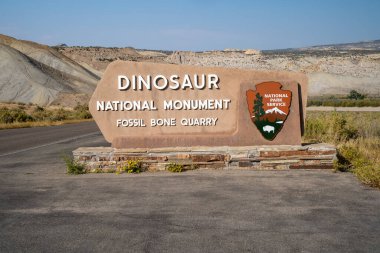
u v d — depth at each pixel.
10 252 5.21
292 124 10.06
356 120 19.33
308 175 9.11
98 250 5.23
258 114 10.02
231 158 9.66
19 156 13.53
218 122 10.31
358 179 8.70
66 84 97.62
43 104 76.75
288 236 5.60
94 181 8.87
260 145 10.06
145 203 7.15
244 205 6.96
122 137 10.07
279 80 10.09
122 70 10.20
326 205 6.92
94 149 10.06
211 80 10.24
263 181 8.59
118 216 6.50
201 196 7.52
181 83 10.26
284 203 7.05
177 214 6.54
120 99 10.23
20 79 85.50
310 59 185.62
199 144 10.09
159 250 5.20
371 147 12.33
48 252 5.20
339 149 10.86
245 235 5.64
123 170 9.67
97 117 10.24
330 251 5.13
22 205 7.17
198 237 5.60
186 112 10.30
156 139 10.08
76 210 6.84
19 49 118.62
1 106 56.34
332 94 116.12
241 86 10.07
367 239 5.48
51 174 9.84
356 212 6.55
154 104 10.26
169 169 9.66
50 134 22.72
